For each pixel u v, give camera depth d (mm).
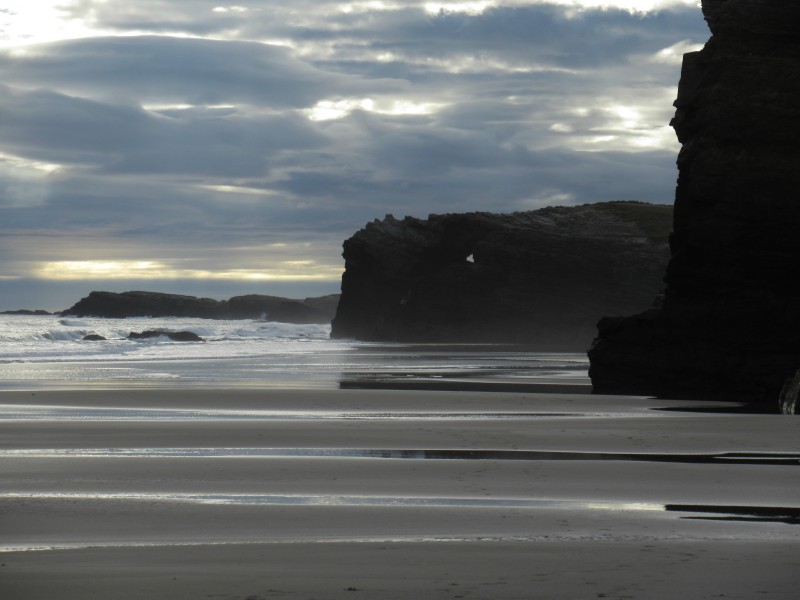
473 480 33875
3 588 18891
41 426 49906
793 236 76000
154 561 21578
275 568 20750
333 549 22938
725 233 77562
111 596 18281
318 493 31375
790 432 49000
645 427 51000
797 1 77562
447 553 22344
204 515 27672
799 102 76375
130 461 37656
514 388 83500
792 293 76938
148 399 66625
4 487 32125
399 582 19391
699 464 37906
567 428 50281
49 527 26016
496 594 18375
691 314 79562
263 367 113688
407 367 117438
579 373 106875
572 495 31188
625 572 20203
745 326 77500
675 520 27188
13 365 113000
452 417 57594
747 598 18016
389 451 41750
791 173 76062
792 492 31797
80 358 130500
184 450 41969
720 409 66688
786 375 75000
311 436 46625
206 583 19297
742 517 27688
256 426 50344
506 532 25531
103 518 27188
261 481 33500
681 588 18766
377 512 28219
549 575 19984
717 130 77875
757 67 77562
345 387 81562
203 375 97562
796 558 21656
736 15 78750
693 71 83312
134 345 173750
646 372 79875
